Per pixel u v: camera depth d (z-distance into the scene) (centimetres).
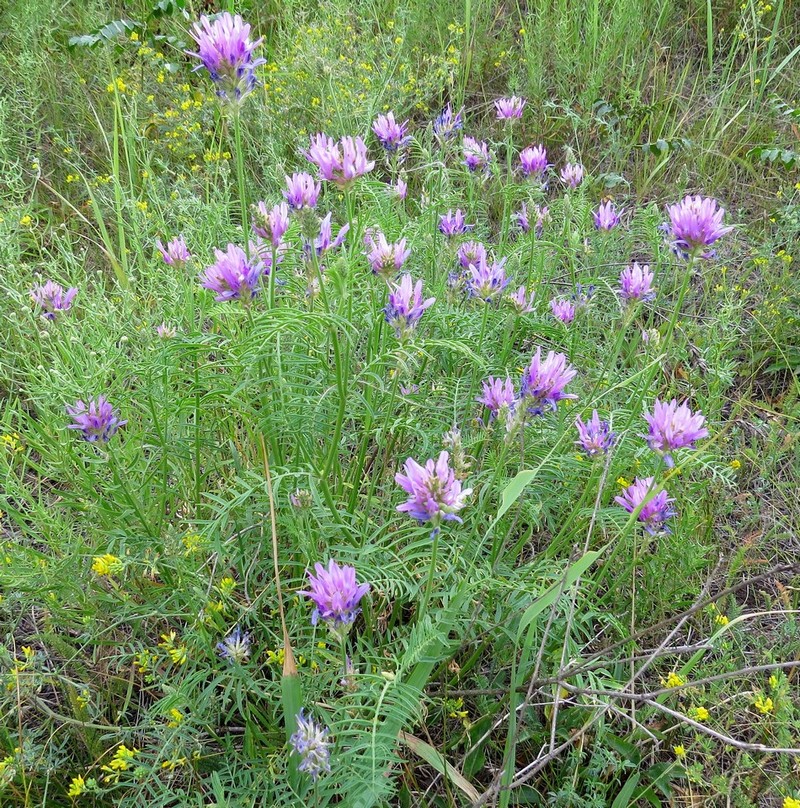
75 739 43
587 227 73
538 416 43
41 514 46
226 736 41
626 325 55
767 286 77
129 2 103
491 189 84
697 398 63
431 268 65
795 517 59
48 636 44
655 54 104
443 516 34
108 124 89
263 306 55
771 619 53
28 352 57
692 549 49
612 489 53
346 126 83
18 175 65
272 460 50
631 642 48
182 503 54
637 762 43
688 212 46
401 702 34
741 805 41
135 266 73
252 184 82
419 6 106
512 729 38
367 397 49
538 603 38
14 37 91
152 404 47
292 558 46
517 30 109
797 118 91
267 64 96
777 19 97
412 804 41
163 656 42
